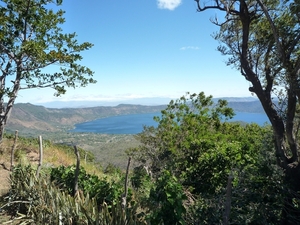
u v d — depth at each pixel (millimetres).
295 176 5238
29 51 8969
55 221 4047
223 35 8047
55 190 4629
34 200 4734
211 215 4203
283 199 4652
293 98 5676
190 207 4480
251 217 4375
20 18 10367
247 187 4832
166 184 3812
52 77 10672
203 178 5977
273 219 4574
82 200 4422
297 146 6297
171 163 7918
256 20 7355
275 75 6418
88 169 10758
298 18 5750
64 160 11547
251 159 5734
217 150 6148
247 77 6781
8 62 9977
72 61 10625
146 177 6746
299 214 4781
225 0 6992
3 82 10211
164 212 3529
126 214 3760
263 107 6367
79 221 3777
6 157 9297
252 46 7512
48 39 10898
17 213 4691
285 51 6113
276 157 5910
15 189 5379
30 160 9617
